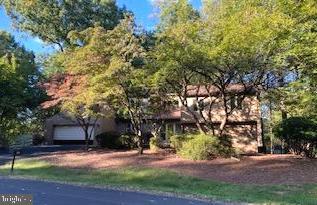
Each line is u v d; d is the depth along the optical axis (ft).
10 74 115.24
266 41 65.10
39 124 143.84
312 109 86.48
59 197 46.03
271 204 46.52
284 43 61.87
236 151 88.33
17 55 136.56
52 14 135.95
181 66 76.74
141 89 90.89
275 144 111.45
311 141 90.27
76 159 93.15
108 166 82.53
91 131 125.08
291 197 51.78
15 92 117.08
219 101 112.57
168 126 121.60
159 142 104.73
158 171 73.82
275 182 62.54
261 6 71.46
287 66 70.95
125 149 111.45
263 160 82.12
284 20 60.59
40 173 75.15
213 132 91.71
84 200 44.42
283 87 82.17
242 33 65.57
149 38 88.02
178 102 108.68
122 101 94.32
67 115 122.31
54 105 105.70
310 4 55.83
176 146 93.56
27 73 123.13
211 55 69.67
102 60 86.43
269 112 112.37
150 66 81.97
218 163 79.66
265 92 86.58
